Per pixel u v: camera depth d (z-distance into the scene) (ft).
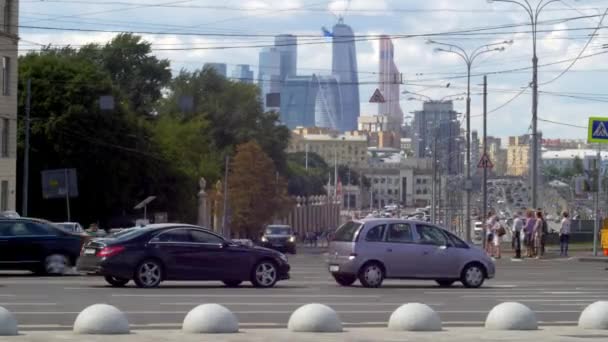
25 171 202.39
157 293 91.71
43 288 95.71
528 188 478.59
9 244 115.65
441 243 106.32
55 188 173.17
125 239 97.91
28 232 117.08
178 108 350.02
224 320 60.80
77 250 118.83
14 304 78.79
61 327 63.87
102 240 98.78
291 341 57.06
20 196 248.11
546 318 76.18
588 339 60.03
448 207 381.60
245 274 100.07
